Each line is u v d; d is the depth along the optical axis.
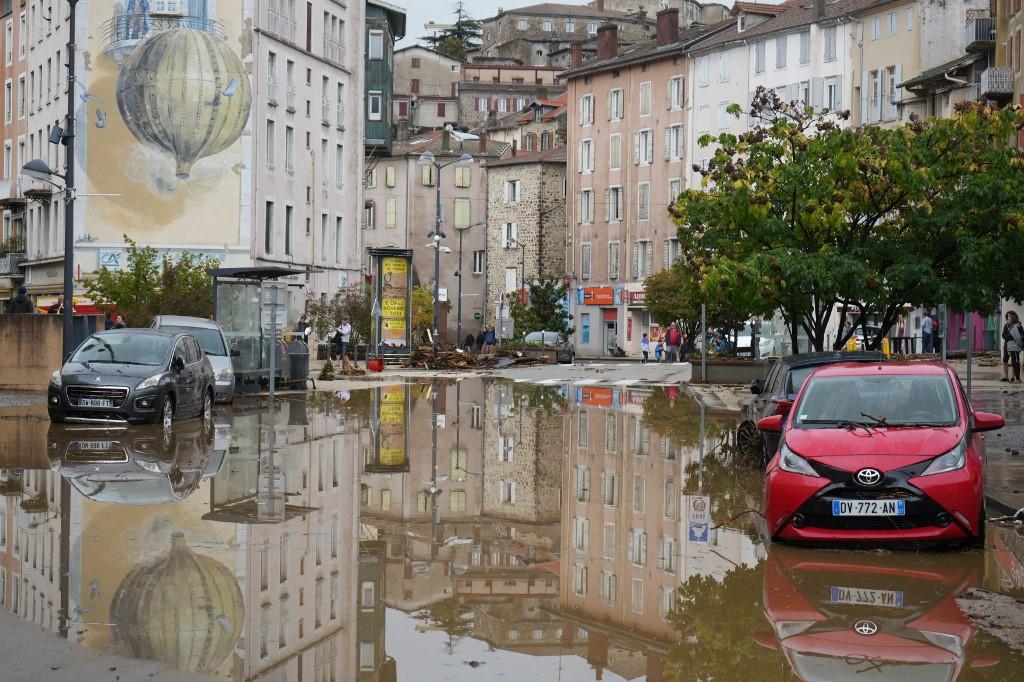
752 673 7.10
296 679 6.95
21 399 30.59
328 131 71.62
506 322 98.50
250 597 8.98
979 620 8.38
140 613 8.44
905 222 21.92
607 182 93.69
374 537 11.58
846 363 12.93
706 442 21.25
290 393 35.69
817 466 11.16
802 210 22.03
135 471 16.27
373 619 8.43
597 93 94.69
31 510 12.83
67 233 31.52
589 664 7.34
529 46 148.62
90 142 63.41
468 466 17.58
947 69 62.25
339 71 72.75
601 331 94.25
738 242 24.14
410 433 22.70
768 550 11.12
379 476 16.23
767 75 80.25
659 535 11.94
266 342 35.47
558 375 50.38
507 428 24.03
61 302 63.81
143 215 63.09
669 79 88.19
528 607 8.87
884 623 8.30
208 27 63.34
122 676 6.95
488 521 12.70
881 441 11.32
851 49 74.88
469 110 133.75
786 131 22.94
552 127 108.69
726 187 23.31
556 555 10.88
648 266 90.06
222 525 12.05
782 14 82.00
